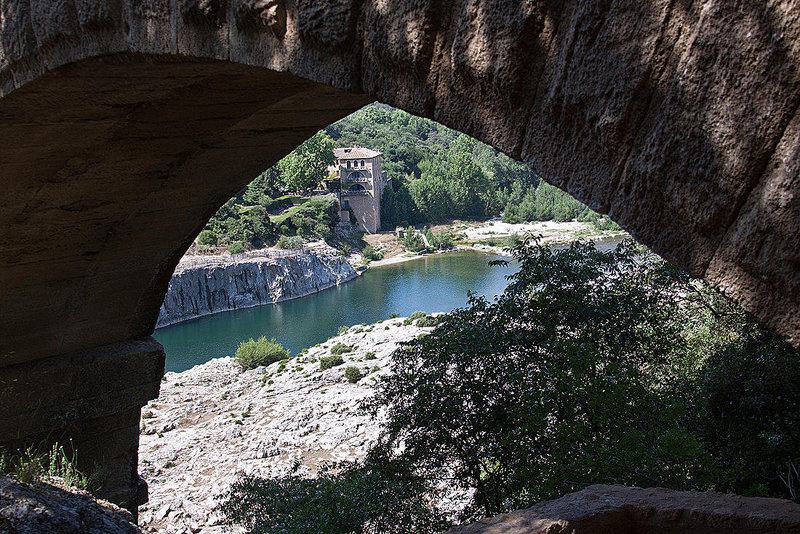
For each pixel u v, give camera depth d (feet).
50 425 21.44
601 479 22.08
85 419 21.99
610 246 203.92
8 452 21.09
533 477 26.04
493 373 30.76
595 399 24.80
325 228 228.63
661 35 4.77
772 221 4.42
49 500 12.28
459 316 33.45
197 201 18.54
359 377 91.76
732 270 4.75
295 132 15.99
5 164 14.28
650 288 32.73
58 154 14.47
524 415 27.07
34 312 19.99
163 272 21.47
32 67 11.11
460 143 343.26
